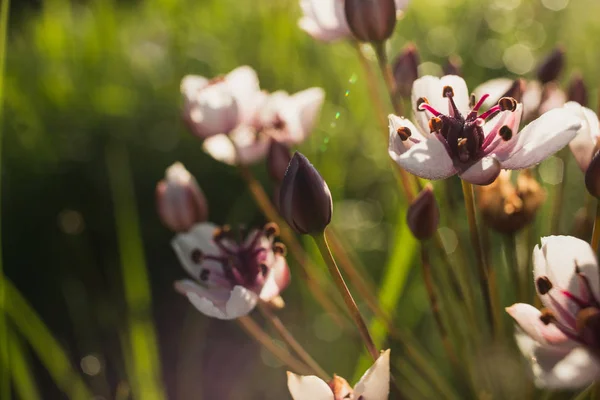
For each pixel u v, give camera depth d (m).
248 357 0.38
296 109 0.27
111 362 0.38
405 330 0.30
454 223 0.27
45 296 0.44
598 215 0.23
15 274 0.45
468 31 0.63
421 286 0.33
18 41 0.68
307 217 0.22
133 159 0.48
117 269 0.44
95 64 0.57
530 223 0.25
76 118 0.51
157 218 0.46
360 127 0.45
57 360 0.32
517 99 0.24
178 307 0.42
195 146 0.48
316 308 0.35
